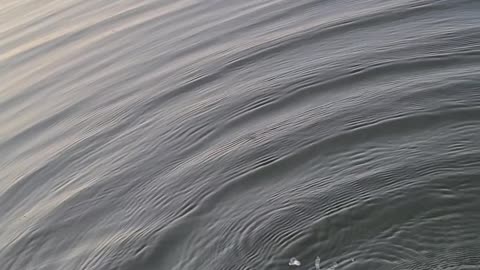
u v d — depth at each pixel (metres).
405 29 13.90
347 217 8.71
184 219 9.73
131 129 13.11
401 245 8.09
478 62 11.91
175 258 8.95
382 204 8.79
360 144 10.41
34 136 14.07
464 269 7.40
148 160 11.84
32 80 16.73
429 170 9.26
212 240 9.09
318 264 8.10
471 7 14.09
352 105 11.61
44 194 11.84
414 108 10.92
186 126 12.56
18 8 23.23
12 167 13.12
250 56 14.69
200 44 16.09
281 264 8.23
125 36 17.84
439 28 13.52
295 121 11.65
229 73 14.26
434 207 8.53
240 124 12.16
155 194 10.71
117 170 11.78
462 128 10.11
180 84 14.35
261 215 9.30
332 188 9.47
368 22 14.69
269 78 13.51
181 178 10.91
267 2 17.77
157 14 18.97
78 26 19.61
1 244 10.61
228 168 10.77
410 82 11.81
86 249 9.81
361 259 8.02
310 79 12.98
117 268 9.08
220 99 13.22
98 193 11.22
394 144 10.16
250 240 8.84
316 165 10.24
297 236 8.62
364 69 12.74
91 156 12.56
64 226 10.59
